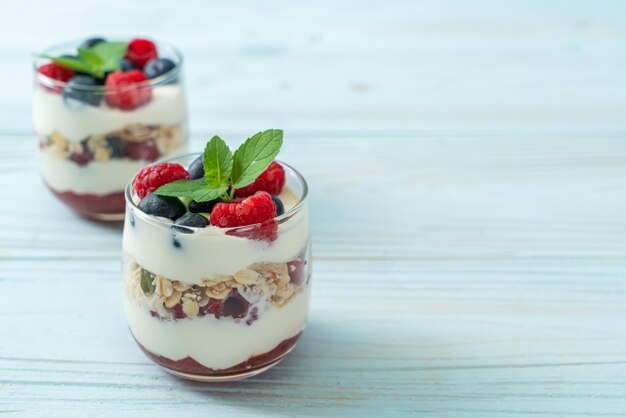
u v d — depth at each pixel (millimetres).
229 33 1093
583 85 990
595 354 675
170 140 771
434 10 1172
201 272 608
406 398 645
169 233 606
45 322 694
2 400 639
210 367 634
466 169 856
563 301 716
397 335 688
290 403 641
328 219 793
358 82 992
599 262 751
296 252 625
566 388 652
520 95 971
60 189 772
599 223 791
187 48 1048
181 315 618
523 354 674
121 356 671
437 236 777
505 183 839
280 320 630
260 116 926
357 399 644
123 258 637
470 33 1106
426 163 864
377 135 903
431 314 705
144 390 647
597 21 1144
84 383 652
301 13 1157
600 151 880
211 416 632
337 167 857
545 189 832
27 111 921
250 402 641
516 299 718
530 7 1181
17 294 716
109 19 1114
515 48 1067
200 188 622
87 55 769
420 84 990
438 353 675
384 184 836
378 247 765
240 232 604
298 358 670
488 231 783
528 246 768
